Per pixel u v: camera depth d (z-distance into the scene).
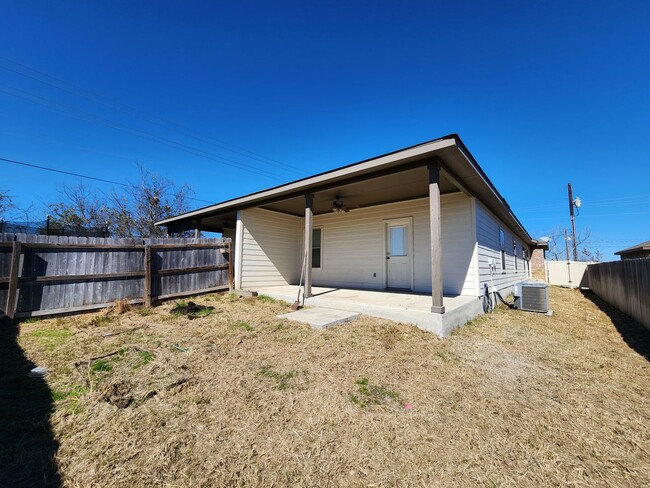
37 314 4.63
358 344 3.89
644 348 4.53
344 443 1.98
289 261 9.41
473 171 5.22
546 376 3.26
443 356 3.65
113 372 2.94
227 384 2.78
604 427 2.24
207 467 1.73
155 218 17.36
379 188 6.54
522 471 1.75
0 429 1.99
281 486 1.60
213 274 7.18
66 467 1.69
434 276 4.55
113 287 5.46
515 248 12.26
